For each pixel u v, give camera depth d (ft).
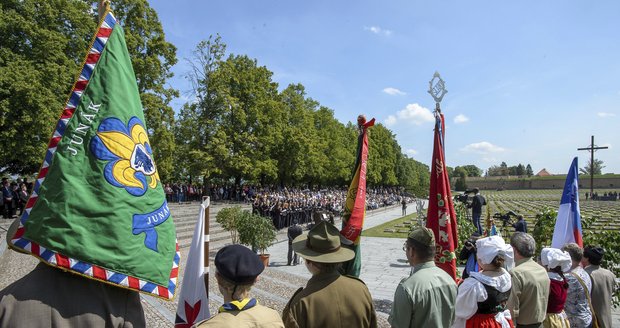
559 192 318.24
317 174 166.61
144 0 87.97
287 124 144.15
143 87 88.33
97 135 7.22
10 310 6.03
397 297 10.12
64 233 6.53
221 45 116.47
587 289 15.21
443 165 17.24
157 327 20.56
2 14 59.88
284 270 42.32
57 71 63.10
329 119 182.80
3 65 59.67
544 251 14.32
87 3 78.13
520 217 41.19
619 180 327.47
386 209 173.68
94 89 7.45
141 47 88.28
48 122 60.44
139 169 7.61
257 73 130.82
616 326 24.73
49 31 63.93
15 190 68.44
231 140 118.42
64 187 6.75
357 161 13.17
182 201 120.16
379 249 62.13
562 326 13.64
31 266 34.60
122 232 6.97
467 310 10.91
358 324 9.26
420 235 10.64
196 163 110.52
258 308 7.45
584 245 23.63
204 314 10.79
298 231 45.03
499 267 11.42
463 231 35.60
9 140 58.34
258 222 43.52
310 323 9.04
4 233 50.52
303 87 154.51
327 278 9.61
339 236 9.93
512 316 12.44
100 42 7.76
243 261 7.43
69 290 6.51
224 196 131.95
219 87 114.73
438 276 10.31
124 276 6.85
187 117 118.42
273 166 128.88
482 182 387.75
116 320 6.78
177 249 8.14
